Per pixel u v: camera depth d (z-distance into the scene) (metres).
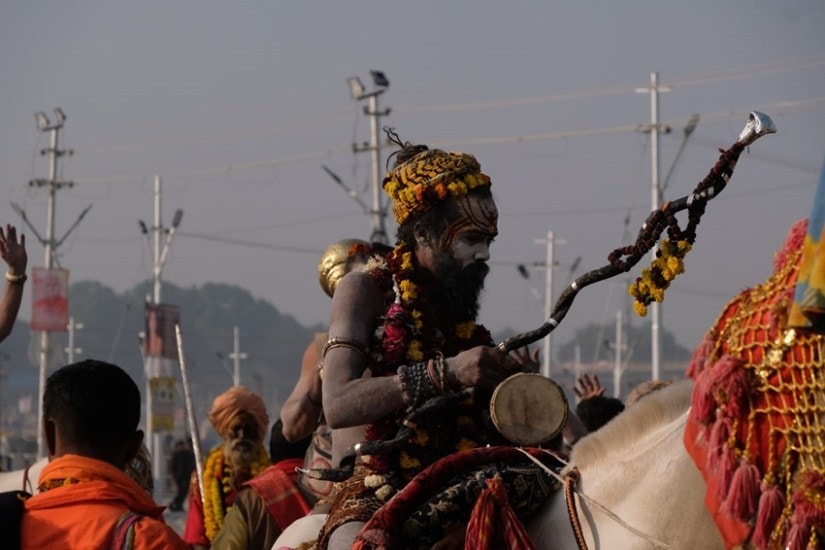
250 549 8.09
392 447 4.88
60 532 4.62
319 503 6.33
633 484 4.38
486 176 5.25
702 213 4.37
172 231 49.97
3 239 7.08
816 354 3.81
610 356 118.19
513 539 4.49
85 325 154.75
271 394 151.50
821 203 3.71
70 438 4.88
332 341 5.04
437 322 5.14
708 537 4.16
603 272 4.56
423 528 4.61
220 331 170.25
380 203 40.06
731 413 3.94
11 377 136.75
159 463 43.62
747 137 4.21
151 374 32.62
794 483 3.85
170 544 4.61
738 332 4.02
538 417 4.69
